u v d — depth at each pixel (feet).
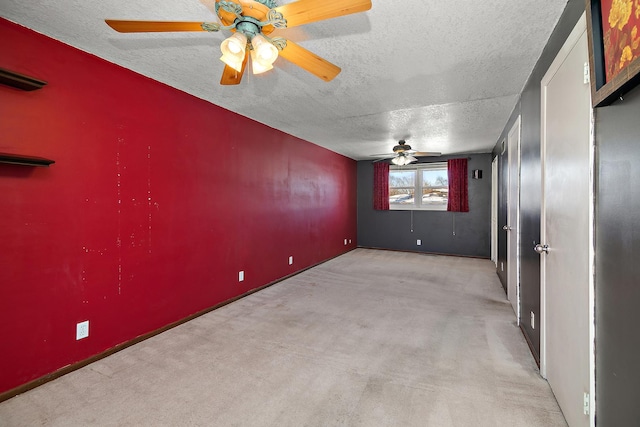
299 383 6.34
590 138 4.15
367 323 9.41
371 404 5.68
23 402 5.70
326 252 19.22
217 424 5.19
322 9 4.11
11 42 5.82
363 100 10.09
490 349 7.75
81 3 5.24
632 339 3.09
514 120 10.71
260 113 11.61
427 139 16.15
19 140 5.94
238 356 7.43
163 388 6.16
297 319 9.74
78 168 6.86
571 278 4.90
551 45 6.14
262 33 4.80
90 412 5.45
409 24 5.82
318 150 18.07
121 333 7.76
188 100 9.53
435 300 11.57
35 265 6.20
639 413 2.94
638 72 2.61
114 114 7.55
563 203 5.32
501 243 14.01
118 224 7.68
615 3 3.06
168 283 8.98
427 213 21.91
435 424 5.15
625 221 3.24
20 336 5.99
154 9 5.42
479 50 6.81
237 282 11.70
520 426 5.09
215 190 10.62
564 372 5.21
